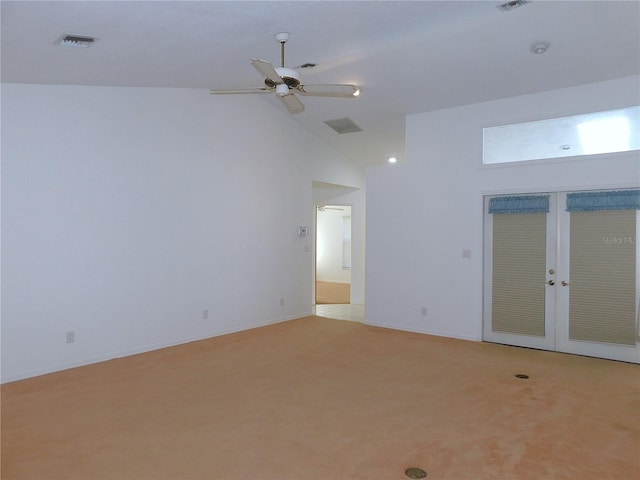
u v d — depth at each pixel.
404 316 6.36
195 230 5.71
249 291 6.45
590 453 2.83
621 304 4.81
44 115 4.33
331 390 3.96
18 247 4.16
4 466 2.65
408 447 2.91
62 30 3.05
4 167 4.07
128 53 3.74
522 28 4.05
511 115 5.43
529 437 3.05
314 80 5.34
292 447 2.91
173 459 2.75
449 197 5.92
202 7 2.96
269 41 3.94
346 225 12.08
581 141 5.02
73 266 4.54
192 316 5.69
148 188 5.19
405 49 4.53
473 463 2.71
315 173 7.62
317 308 8.35
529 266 5.37
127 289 5.00
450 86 5.31
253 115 6.48
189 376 4.32
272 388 4.00
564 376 4.33
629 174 4.70
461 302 5.84
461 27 4.07
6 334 4.10
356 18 3.64
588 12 3.76
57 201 4.42
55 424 3.23
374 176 6.64
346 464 2.70
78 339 4.59
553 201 5.18
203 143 5.80
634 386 4.05
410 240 6.29
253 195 6.50
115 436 3.05
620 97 4.74
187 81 5.10
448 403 3.66
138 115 5.10
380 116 6.45
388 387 4.04
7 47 3.24
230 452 2.84
